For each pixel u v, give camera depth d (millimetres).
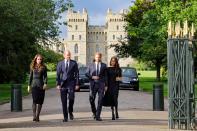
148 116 23078
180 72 18062
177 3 60250
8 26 52938
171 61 18078
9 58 55625
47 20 74562
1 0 52938
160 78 93750
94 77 21141
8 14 53156
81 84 48625
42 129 17391
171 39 18078
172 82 18078
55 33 76375
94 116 21547
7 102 34781
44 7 73750
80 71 50188
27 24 59312
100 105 21000
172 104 18094
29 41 58969
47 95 42719
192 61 18141
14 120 21547
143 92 48312
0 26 52438
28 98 38656
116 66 21469
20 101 27172
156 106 26969
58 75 20922
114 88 21328
